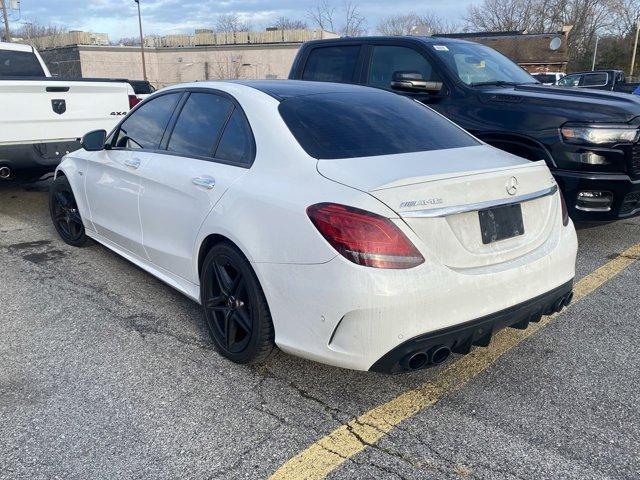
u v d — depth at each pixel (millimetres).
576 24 55250
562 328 3766
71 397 2951
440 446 2586
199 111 3721
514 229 2863
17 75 8117
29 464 2451
